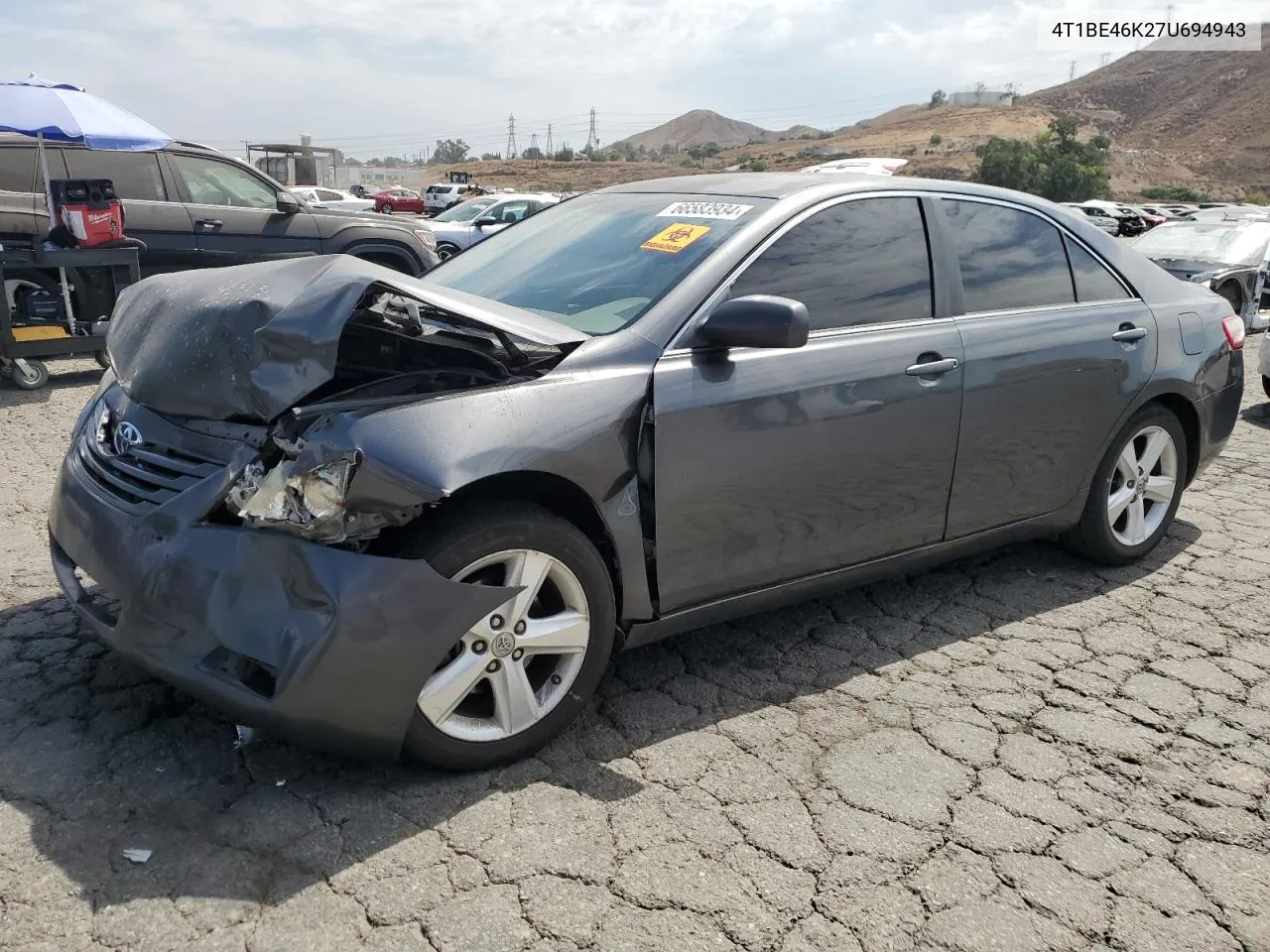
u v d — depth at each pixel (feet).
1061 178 216.13
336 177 184.96
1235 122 472.85
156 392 9.12
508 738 9.11
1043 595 13.66
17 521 15.56
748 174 12.82
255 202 31.81
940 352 11.55
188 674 8.30
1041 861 8.22
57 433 21.66
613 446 9.28
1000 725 10.30
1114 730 10.26
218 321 8.77
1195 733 10.24
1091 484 13.76
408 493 8.07
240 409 8.49
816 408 10.50
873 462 11.10
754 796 8.95
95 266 26.16
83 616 9.37
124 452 9.46
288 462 8.08
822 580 11.27
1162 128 526.16
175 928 7.11
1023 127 453.17
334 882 7.64
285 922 7.21
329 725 8.11
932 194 12.31
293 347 8.33
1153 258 42.47
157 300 10.03
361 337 10.14
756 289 10.55
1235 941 7.43
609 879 7.81
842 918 7.50
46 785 8.66
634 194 12.90
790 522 10.62
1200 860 8.31
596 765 9.35
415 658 8.25
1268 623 12.93
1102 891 7.91
